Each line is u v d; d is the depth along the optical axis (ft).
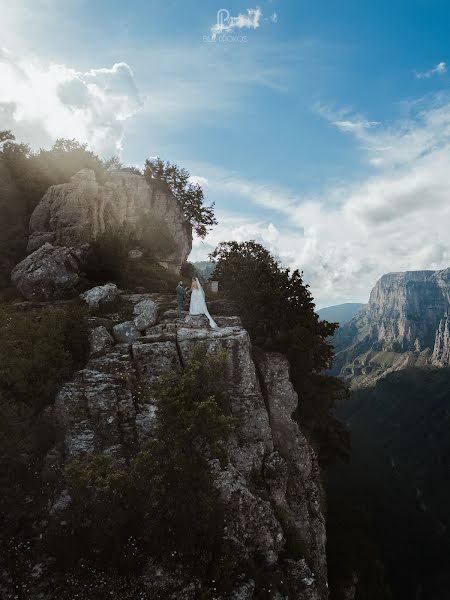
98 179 146.00
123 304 82.79
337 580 102.27
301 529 64.08
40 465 49.01
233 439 59.31
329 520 130.31
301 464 72.28
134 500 42.93
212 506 44.83
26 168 133.39
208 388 47.88
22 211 121.49
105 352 62.69
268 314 89.86
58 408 53.01
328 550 111.65
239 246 154.40
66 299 86.02
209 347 63.05
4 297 86.74
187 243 166.20
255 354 79.15
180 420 42.88
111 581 39.88
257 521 49.37
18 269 89.51
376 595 106.83
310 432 102.22
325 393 96.37
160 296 95.81
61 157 147.13
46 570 40.14
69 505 44.19
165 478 41.55
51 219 109.81
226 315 91.91
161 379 47.47
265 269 102.22
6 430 47.50
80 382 55.77
